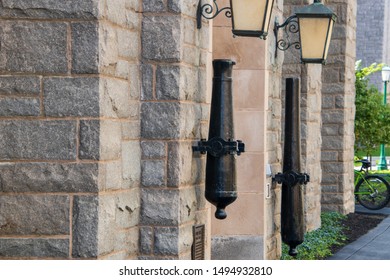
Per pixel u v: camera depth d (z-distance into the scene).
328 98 19.86
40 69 7.48
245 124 12.40
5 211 7.46
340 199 19.94
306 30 11.45
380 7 55.78
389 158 44.56
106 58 7.62
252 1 9.22
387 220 19.50
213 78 9.30
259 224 12.42
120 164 7.96
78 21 7.49
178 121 8.67
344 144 19.92
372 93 27.97
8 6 7.47
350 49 20.34
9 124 7.48
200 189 9.37
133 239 8.55
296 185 12.55
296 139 12.58
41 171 7.47
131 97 8.49
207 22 9.60
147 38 8.66
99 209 7.49
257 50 12.34
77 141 7.48
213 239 12.47
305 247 14.51
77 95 7.48
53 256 7.47
